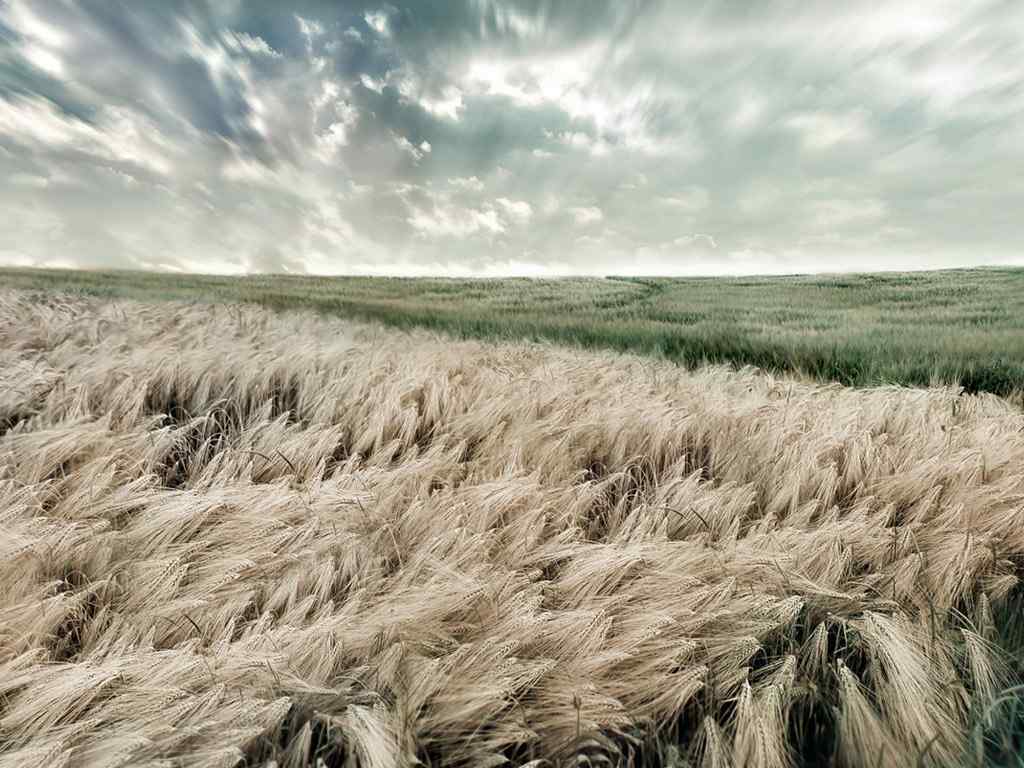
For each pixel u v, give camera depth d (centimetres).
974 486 254
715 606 163
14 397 277
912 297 2089
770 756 122
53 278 2236
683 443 313
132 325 505
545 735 131
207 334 516
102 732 115
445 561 176
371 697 130
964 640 162
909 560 190
